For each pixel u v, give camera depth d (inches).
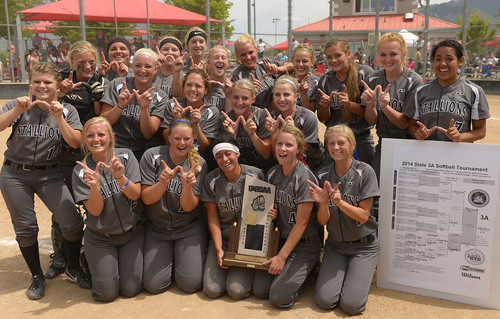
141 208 152.8
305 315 135.6
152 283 148.6
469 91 147.7
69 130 146.5
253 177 151.2
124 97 157.3
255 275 149.1
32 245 151.4
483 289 139.6
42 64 144.8
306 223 144.3
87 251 145.8
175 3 1141.7
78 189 143.4
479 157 137.2
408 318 133.1
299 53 201.0
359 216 138.9
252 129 158.9
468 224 140.2
